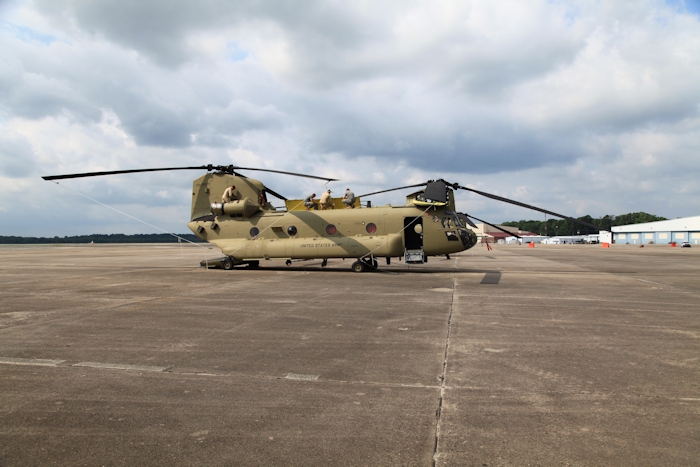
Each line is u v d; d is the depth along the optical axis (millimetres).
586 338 6176
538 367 4875
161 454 3064
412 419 3572
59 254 36344
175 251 45500
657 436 3260
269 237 17766
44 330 6711
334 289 11500
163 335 6426
